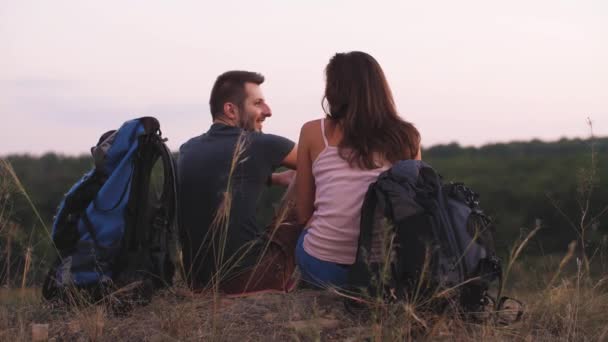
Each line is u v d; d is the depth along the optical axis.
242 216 4.03
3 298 3.96
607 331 3.62
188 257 4.09
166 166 3.83
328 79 3.92
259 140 4.12
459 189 3.68
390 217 3.39
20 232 3.88
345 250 3.72
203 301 3.84
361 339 3.27
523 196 26.77
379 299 3.18
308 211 3.99
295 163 4.18
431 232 3.32
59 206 3.98
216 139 4.16
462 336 3.31
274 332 3.48
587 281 3.85
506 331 3.45
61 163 27.00
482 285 3.38
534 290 3.95
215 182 4.04
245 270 3.97
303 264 3.83
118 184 3.82
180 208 4.01
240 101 4.27
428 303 3.24
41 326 3.54
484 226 3.50
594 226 4.12
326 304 3.77
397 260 3.34
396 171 3.54
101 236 3.81
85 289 3.80
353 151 3.72
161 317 3.62
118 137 3.87
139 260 3.80
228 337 3.43
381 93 3.83
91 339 3.49
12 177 3.86
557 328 3.69
